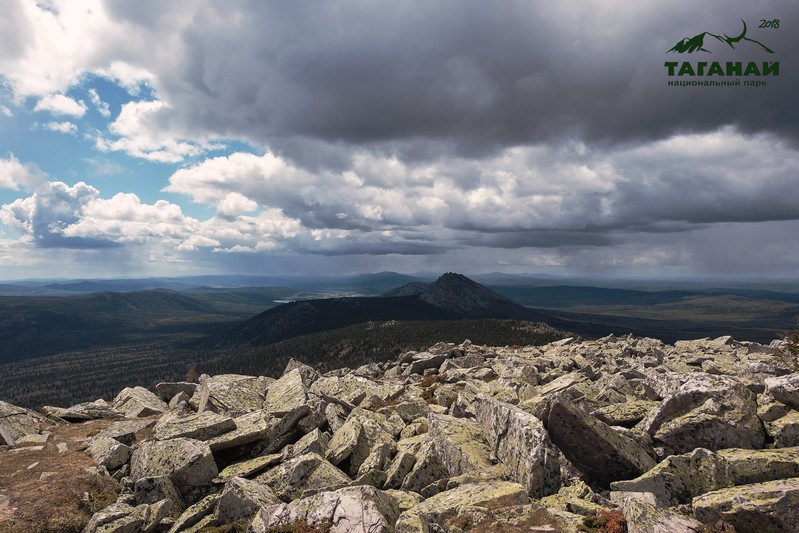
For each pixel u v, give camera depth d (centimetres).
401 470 2016
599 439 1611
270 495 1955
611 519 1257
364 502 1546
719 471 1403
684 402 1798
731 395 1736
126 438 3055
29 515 1947
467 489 1596
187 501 2195
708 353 5216
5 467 2553
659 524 1169
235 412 3166
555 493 1589
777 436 1595
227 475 2269
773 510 1123
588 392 2792
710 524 1209
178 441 2450
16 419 3306
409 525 1357
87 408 3831
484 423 2177
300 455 2250
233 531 1741
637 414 1998
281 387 3891
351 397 3816
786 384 1755
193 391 4659
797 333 2780
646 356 4988
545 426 1742
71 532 1930
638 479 1463
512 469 1762
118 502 2039
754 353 4512
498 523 1304
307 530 1495
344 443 2353
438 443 2119
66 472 2403
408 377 5541
